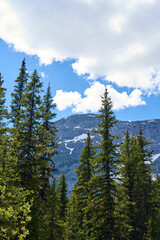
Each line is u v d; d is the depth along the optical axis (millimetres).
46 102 21750
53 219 15484
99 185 16875
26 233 5414
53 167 18344
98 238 15641
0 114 14508
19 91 20047
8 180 11047
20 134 14812
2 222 5621
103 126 18500
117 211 16516
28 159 14609
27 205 5883
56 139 19875
